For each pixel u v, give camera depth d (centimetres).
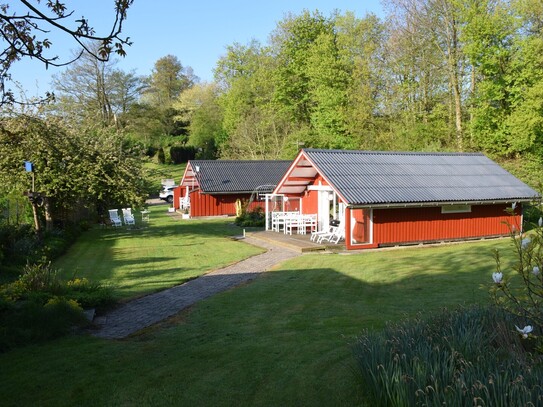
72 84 4906
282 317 973
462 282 1280
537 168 2978
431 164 2408
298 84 5125
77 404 575
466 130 3528
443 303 1045
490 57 3170
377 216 2038
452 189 2180
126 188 2528
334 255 1850
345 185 2009
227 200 3869
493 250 535
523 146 3091
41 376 663
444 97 3762
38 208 2241
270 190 3800
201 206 3812
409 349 528
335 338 798
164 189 5588
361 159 2303
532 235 511
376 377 506
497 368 458
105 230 2977
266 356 719
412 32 3619
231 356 727
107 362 716
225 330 887
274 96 5275
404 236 2095
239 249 2062
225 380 632
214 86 7312
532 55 2989
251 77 6016
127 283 1380
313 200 2555
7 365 710
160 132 7500
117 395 596
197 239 2456
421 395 438
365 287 1260
